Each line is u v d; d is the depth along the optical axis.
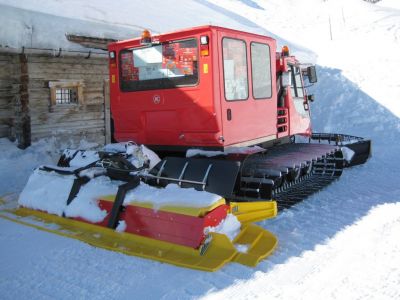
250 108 5.68
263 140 6.04
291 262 4.13
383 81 15.48
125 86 5.95
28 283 3.78
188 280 3.75
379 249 4.45
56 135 9.34
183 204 4.30
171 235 4.30
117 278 3.82
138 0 14.38
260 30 17.50
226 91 5.25
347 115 14.07
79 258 4.25
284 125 6.76
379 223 5.27
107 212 4.84
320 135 8.45
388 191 6.93
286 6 28.86
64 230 4.93
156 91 5.60
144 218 4.50
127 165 5.05
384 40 19.14
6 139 8.84
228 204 4.73
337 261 4.16
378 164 9.15
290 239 4.75
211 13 16.89
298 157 5.84
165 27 11.92
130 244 4.48
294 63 7.19
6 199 6.30
